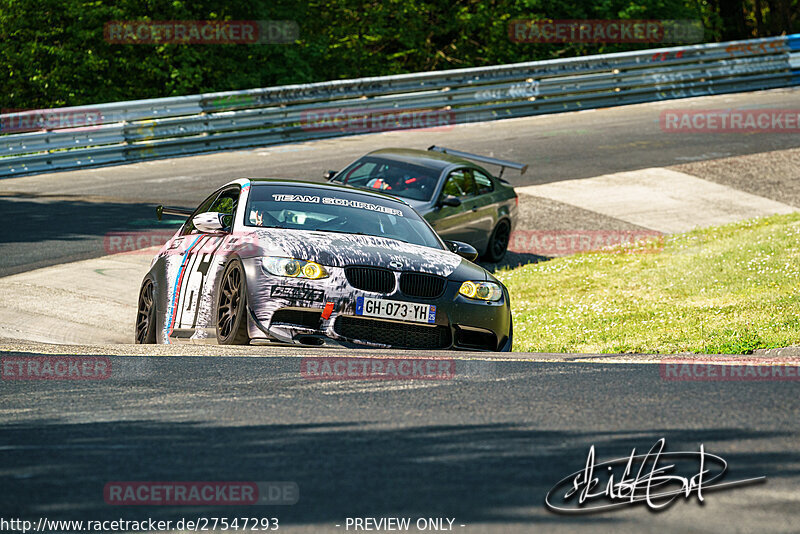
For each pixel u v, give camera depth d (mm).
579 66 63125
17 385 12406
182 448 9062
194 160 48062
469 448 9000
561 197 42875
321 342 15562
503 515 7141
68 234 32906
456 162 32562
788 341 17125
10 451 9016
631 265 30312
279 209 17844
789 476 8141
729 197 44062
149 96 69062
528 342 21219
